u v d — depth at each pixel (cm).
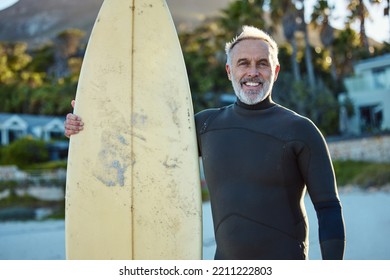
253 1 2566
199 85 2892
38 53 6238
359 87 2808
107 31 299
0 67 4953
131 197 280
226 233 257
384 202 1322
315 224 852
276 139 256
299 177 257
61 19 7338
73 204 288
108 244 280
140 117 286
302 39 3425
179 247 283
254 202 253
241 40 271
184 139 289
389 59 2647
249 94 265
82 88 296
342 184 1725
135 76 292
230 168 262
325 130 2592
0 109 4400
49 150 3105
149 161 283
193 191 288
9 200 2147
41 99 4238
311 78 2670
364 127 2731
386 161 1934
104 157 285
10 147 2767
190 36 4028
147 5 301
